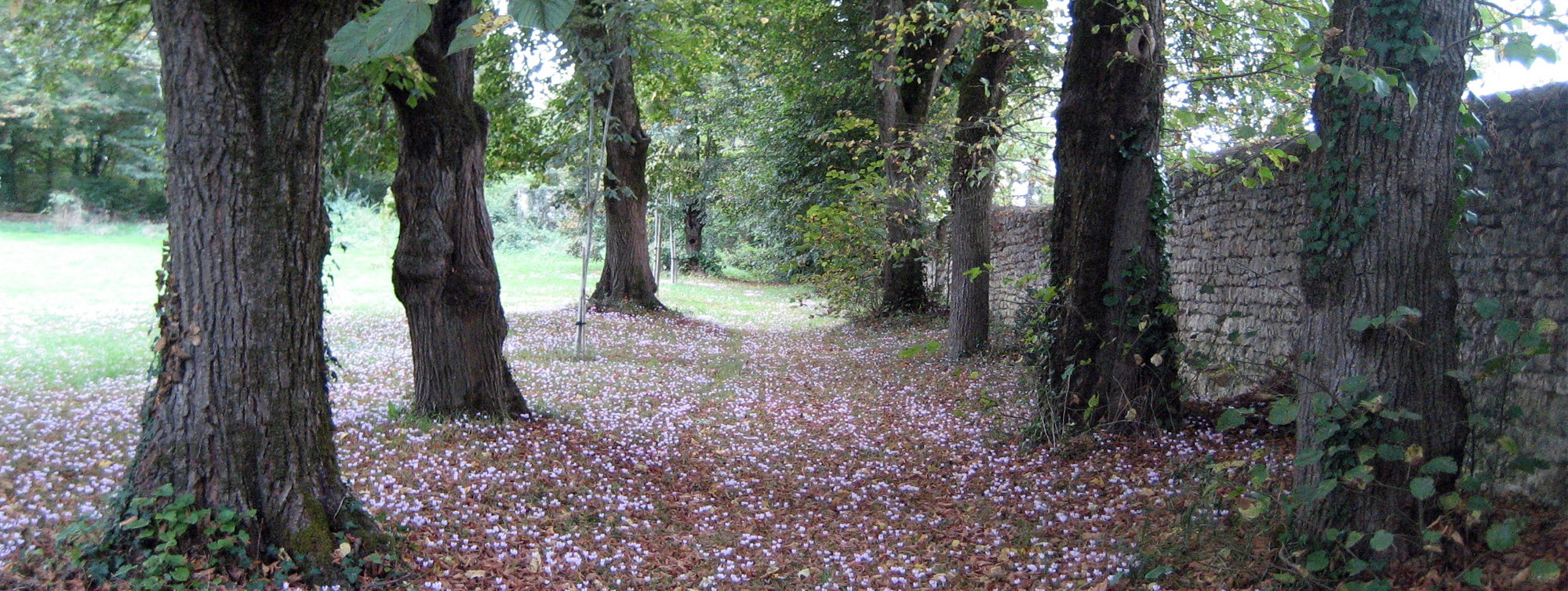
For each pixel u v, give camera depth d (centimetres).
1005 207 1630
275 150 384
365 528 422
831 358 1398
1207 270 883
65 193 2895
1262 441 613
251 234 383
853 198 1595
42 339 1148
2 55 1730
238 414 385
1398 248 377
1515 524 340
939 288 1989
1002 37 1125
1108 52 698
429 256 705
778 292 3152
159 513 371
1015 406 880
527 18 144
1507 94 486
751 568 479
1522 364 484
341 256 2880
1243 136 468
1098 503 565
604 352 1314
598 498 571
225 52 365
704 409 932
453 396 723
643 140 1870
